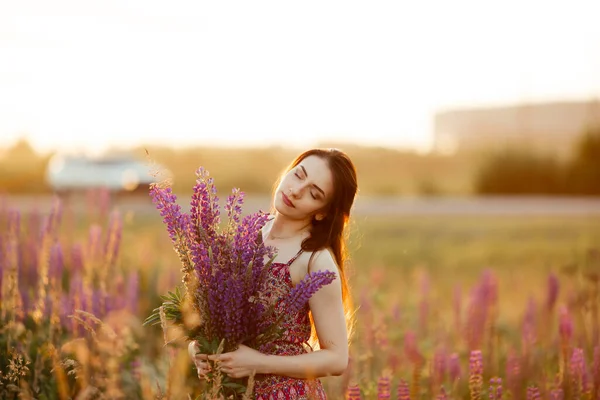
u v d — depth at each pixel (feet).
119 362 12.49
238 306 8.88
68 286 16.22
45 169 98.32
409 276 33.76
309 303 9.62
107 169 72.74
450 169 125.08
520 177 112.47
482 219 72.08
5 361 11.79
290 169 10.39
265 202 78.18
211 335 9.13
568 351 13.96
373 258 41.47
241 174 112.88
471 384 12.41
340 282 9.86
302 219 10.12
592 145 110.22
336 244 10.21
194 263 9.11
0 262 13.89
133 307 14.89
